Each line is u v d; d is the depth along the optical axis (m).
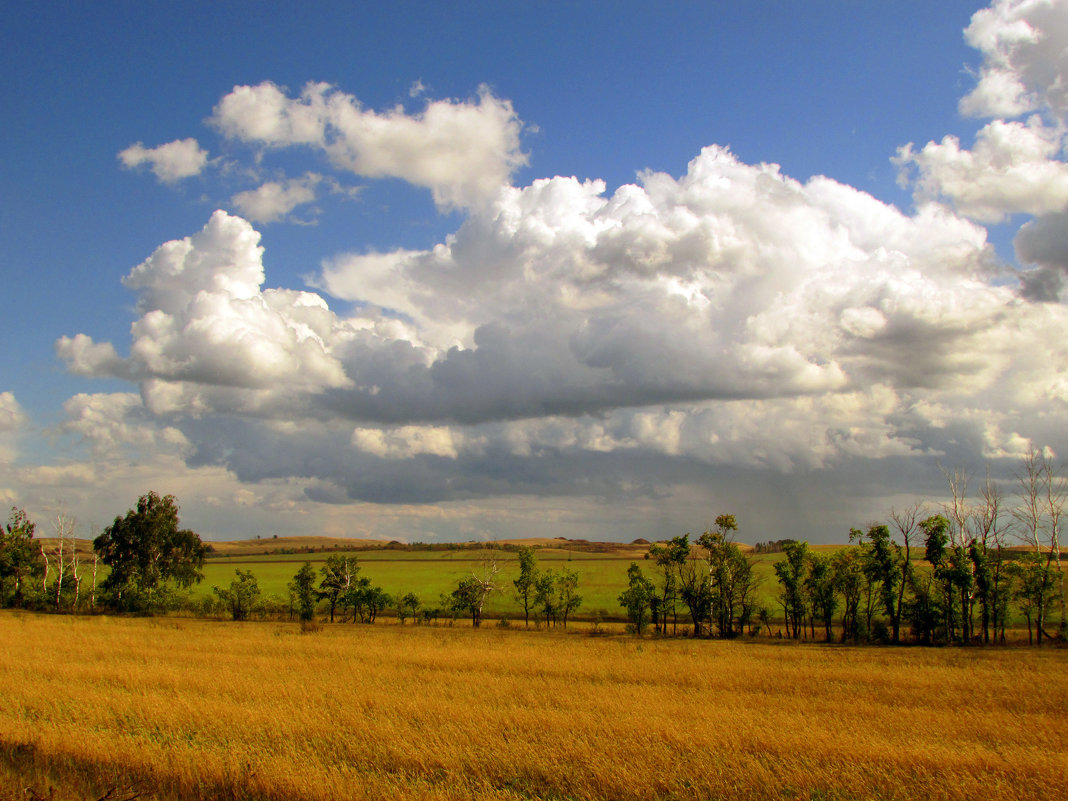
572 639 55.75
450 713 19.28
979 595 57.19
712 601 66.44
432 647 41.53
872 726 18.80
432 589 113.38
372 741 15.89
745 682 27.62
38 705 18.88
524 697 22.91
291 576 141.62
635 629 66.81
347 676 27.23
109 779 12.69
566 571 76.12
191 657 33.22
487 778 13.41
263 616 78.62
